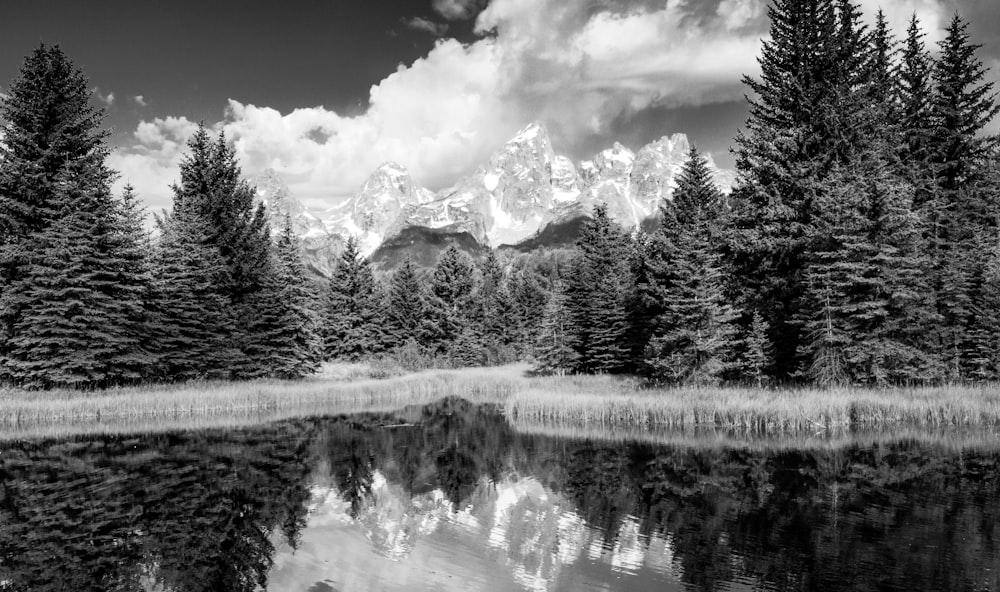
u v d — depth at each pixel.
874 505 14.62
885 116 36.72
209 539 13.28
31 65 35.41
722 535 12.82
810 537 12.48
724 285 35.31
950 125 38.91
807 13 36.25
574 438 25.77
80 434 27.31
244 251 45.28
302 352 48.38
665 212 41.91
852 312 29.81
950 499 15.00
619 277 50.88
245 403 36.72
